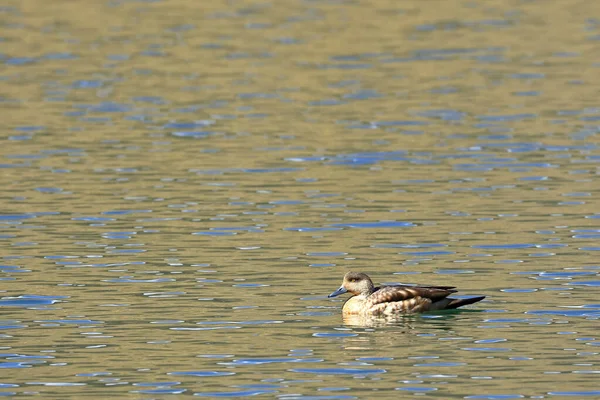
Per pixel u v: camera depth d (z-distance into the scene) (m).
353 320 19.97
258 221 26.80
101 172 31.75
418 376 17.14
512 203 28.19
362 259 23.66
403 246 24.62
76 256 24.00
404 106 40.59
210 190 29.78
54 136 36.31
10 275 22.66
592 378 16.97
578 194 28.92
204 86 44.38
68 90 43.62
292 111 40.06
